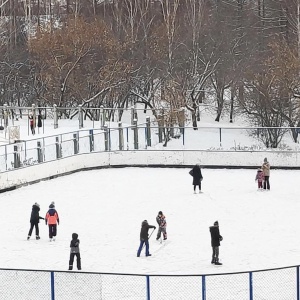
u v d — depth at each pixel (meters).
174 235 73.19
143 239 66.06
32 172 98.12
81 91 137.00
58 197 90.56
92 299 49.88
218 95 143.12
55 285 50.09
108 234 74.06
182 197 89.31
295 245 69.06
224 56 144.88
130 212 82.69
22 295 50.41
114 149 109.81
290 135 109.94
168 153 108.81
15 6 175.88
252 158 107.00
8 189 94.88
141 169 107.88
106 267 63.41
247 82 139.88
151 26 165.88
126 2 162.12
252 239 71.31
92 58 141.50
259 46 156.25
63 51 136.75
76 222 78.94
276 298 50.44
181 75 139.50
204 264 63.78
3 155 95.25
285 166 106.38
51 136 102.31
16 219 80.38
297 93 126.94
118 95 140.25
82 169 106.38
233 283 50.03
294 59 126.75
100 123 122.69
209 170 106.69
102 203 87.12
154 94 145.12
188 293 50.00
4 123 119.69
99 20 147.62
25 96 151.50
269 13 170.25
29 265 64.50
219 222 77.81
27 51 154.62
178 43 146.12
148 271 62.06
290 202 85.75
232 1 168.00
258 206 84.12
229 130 109.69
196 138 109.94
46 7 198.75
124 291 50.84
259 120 130.50
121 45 145.62
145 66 144.62
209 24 154.00
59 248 69.56
